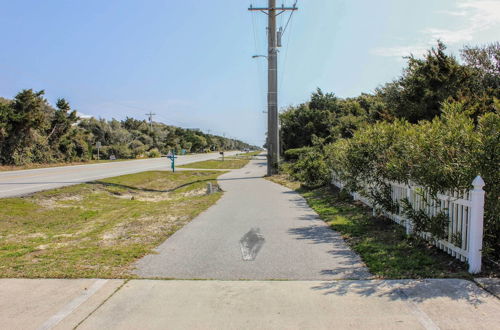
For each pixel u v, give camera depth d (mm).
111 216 10984
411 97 14750
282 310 3797
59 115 40625
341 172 11625
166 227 8469
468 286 4246
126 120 96875
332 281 4605
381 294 4117
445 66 13547
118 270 5172
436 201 5453
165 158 66562
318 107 40125
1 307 3955
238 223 8789
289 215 9742
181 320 3629
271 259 5684
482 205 4566
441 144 5309
